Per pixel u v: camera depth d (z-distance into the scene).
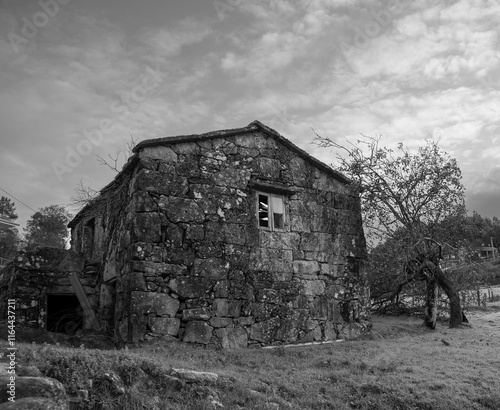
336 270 13.39
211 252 11.36
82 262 13.34
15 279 12.45
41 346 7.61
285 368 9.34
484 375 9.05
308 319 12.47
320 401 7.65
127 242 10.89
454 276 16.56
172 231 10.96
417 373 9.16
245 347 11.24
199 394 6.97
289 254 12.62
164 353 9.49
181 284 10.79
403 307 17.39
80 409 6.09
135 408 6.31
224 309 11.22
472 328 14.95
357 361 9.90
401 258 14.92
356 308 13.47
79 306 13.35
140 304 10.21
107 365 6.84
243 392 7.35
